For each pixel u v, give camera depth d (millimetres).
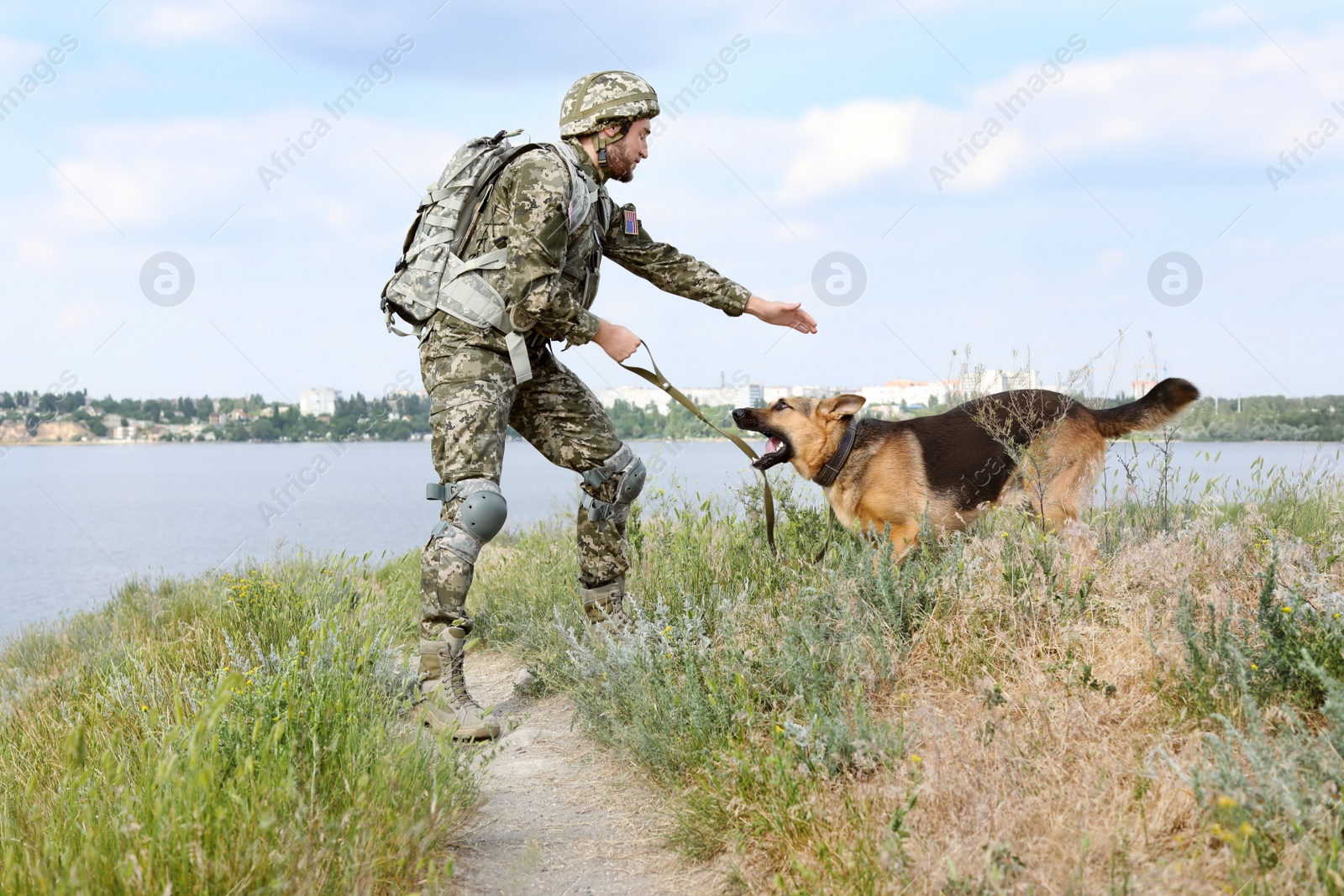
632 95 3736
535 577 5867
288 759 2496
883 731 2639
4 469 142000
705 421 4305
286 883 1958
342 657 3434
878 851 2082
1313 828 1856
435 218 3666
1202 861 1899
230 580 5754
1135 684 2820
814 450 5309
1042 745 2506
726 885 2311
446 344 3613
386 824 2291
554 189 3467
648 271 4219
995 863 1907
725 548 4988
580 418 3949
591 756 3398
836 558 4414
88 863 1991
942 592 3633
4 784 3092
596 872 2467
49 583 19688
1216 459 5434
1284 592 2992
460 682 3617
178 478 95125
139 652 4695
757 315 4227
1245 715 2455
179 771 2352
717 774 2674
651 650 3660
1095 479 5281
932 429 5305
